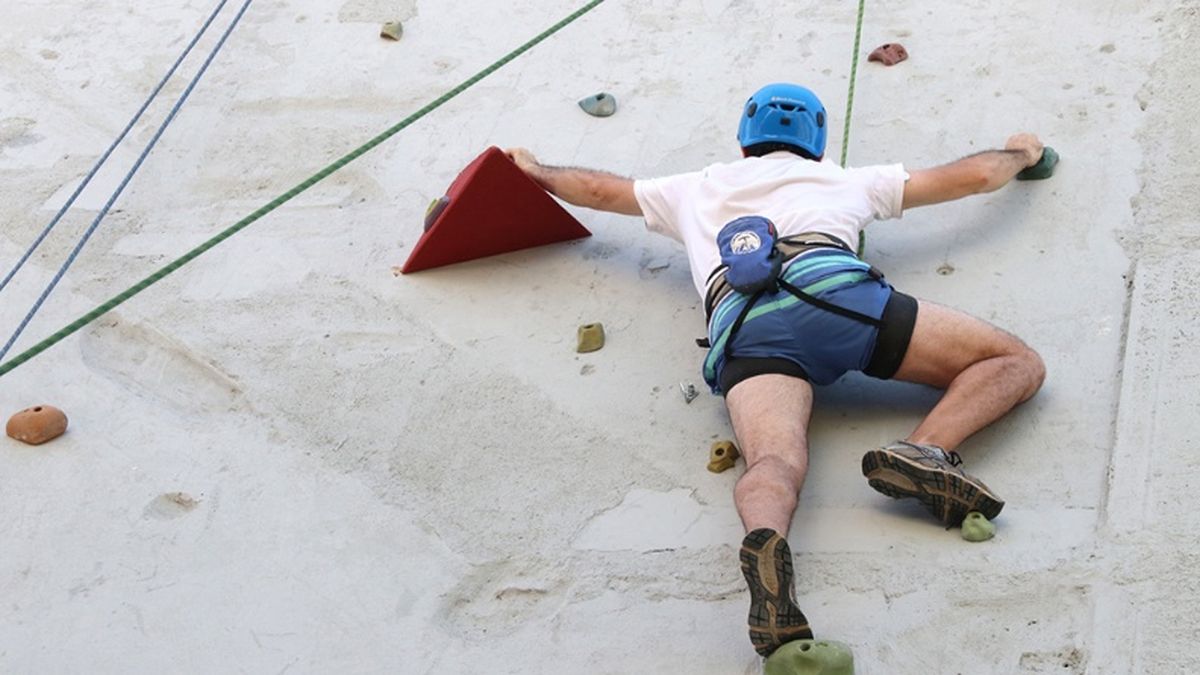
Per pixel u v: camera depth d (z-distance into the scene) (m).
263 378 4.35
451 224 4.59
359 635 3.53
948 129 4.95
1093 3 5.41
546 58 5.61
